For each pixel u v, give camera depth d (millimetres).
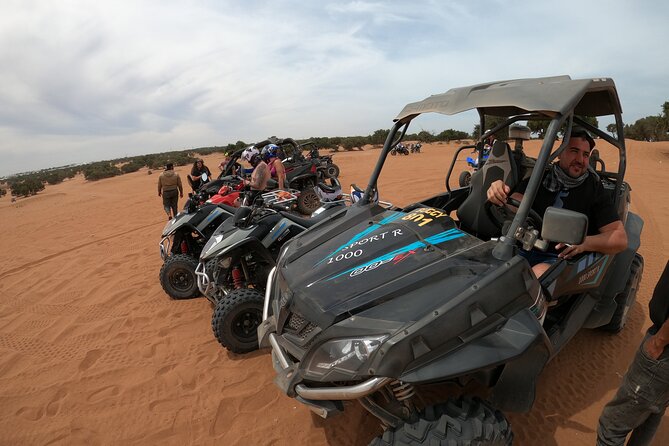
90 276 6867
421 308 2037
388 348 1875
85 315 5285
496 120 4270
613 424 2246
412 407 2104
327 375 2043
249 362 3900
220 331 3859
